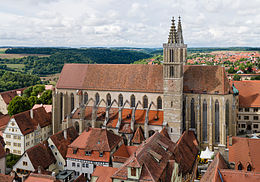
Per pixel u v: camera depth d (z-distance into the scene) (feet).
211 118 325.83
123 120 338.34
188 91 335.06
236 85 437.99
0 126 428.97
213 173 151.53
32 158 274.16
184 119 343.87
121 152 275.39
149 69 355.36
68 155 288.51
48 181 208.23
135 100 350.84
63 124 366.63
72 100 385.50
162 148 223.51
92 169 279.49
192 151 289.74
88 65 392.47
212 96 325.42
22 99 482.28
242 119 425.69
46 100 523.29
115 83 362.74
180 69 320.09
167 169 204.13
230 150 204.13
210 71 337.93
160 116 334.24
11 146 357.41
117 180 182.39
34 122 379.55
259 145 199.21
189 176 252.21
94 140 289.74
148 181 173.58
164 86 324.39
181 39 392.88
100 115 356.38
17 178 256.73
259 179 138.51
